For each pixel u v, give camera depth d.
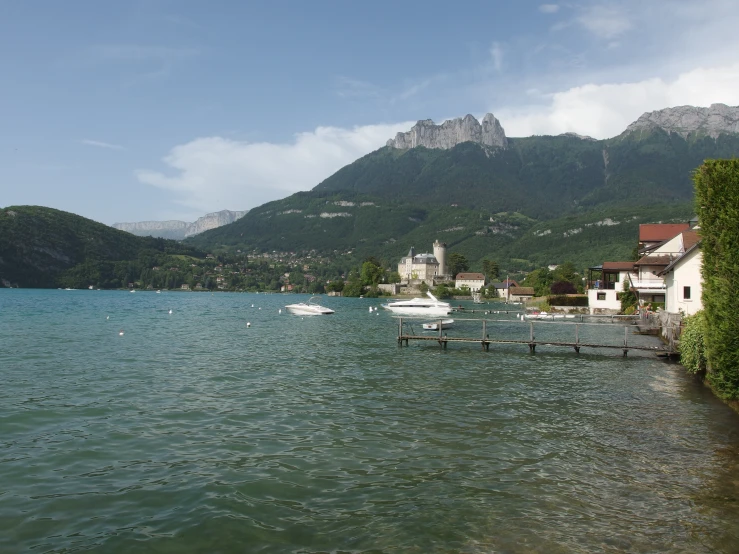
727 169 18.08
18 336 44.31
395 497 11.09
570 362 33.09
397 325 67.50
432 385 24.38
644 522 9.87
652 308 62.56
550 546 8.95
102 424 16.86
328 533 9.48
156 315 80.12
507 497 11.06
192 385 23.59
